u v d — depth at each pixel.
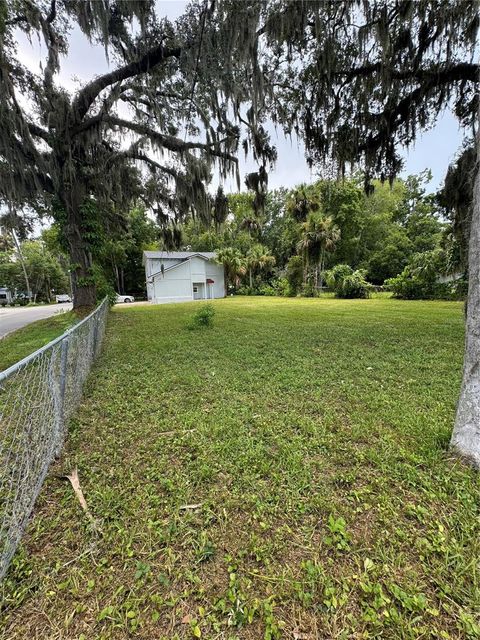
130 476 1.92
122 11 5.19
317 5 4.10
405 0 4.07
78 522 1.55
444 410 2.71
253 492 1.75
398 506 1.61
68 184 8.49
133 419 2.70
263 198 7.77
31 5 5.77
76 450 2.22
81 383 3.26
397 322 8.05
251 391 3.33
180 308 13.99
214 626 1.08
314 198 19.09
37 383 1.83
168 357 4.88
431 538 1.41
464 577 1.22
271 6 4.35
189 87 6.61
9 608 1.14
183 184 9.07
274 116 6.18
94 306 9.50
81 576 1.27
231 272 24.89
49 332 7.23
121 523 1.54
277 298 20.47
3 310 19.45
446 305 12.41
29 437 1.75
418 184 26.61
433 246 24.17
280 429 2.46
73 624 1.09
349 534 1.45
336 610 1.12
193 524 1.54
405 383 3.49
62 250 9.62
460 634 1.04
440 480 1.78
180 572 1.28
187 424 2.57
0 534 1.32
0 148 6.54
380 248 26.12
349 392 3.23
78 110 7.58
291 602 1.15
